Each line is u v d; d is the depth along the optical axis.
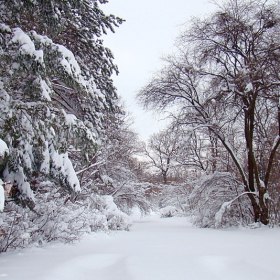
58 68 6.43
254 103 12.66
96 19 11.29
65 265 4.49
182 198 19.00
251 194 13.15
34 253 5.95
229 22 12.91
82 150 6.79
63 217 8.05
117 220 12.43
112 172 17.92
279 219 12.09
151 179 25.17
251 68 12.23
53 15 6.79
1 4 6.32
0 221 6.06
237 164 13.55
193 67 14.06
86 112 9.96
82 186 12.34
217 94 13.77
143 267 4.32
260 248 6.36
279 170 13.00
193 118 14.28
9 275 3.95
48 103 6.11
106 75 12.27
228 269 4.39
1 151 4.61
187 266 4.39
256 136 15.24
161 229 13.56
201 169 17.58
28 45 5.71
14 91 6.32
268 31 12.71
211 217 14.88
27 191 6.14
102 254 5.53
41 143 6.00
